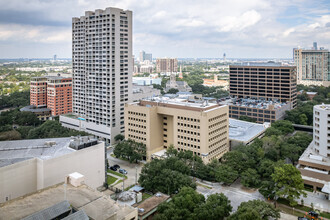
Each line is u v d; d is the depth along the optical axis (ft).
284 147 602.44
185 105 620.08
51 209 275.80
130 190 468.34
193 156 555.69
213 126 582.35
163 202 386.32
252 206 367.86
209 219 360.89
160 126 652.07
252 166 541.75
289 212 421.18
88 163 467.11
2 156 429.38
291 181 447.83
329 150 531.91
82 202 308.81
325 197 465.06
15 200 308.81
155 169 478.59
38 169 410.31
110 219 281.13
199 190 498.69
